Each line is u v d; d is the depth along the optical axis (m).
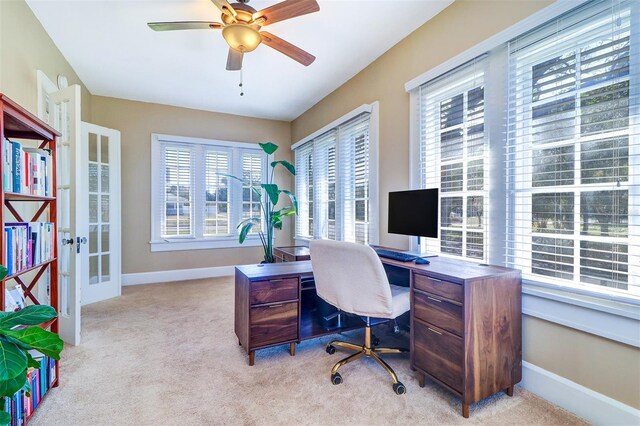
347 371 1.85
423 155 2.31
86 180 3.18
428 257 2.06
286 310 2.00
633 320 1.25
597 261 1.41
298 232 4.62
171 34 2.45
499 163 1.80
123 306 3.07
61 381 1.70
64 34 2.44
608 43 1.35
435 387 1.68
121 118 3.88
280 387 1.67
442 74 2.12
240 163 4.62
